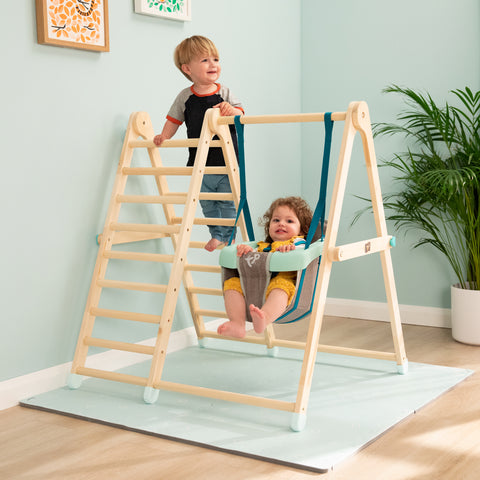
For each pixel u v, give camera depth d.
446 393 2.63
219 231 3.12
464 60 3.61
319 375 2.89
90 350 2.93
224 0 3.56
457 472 1.90
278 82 4.00
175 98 3.26
